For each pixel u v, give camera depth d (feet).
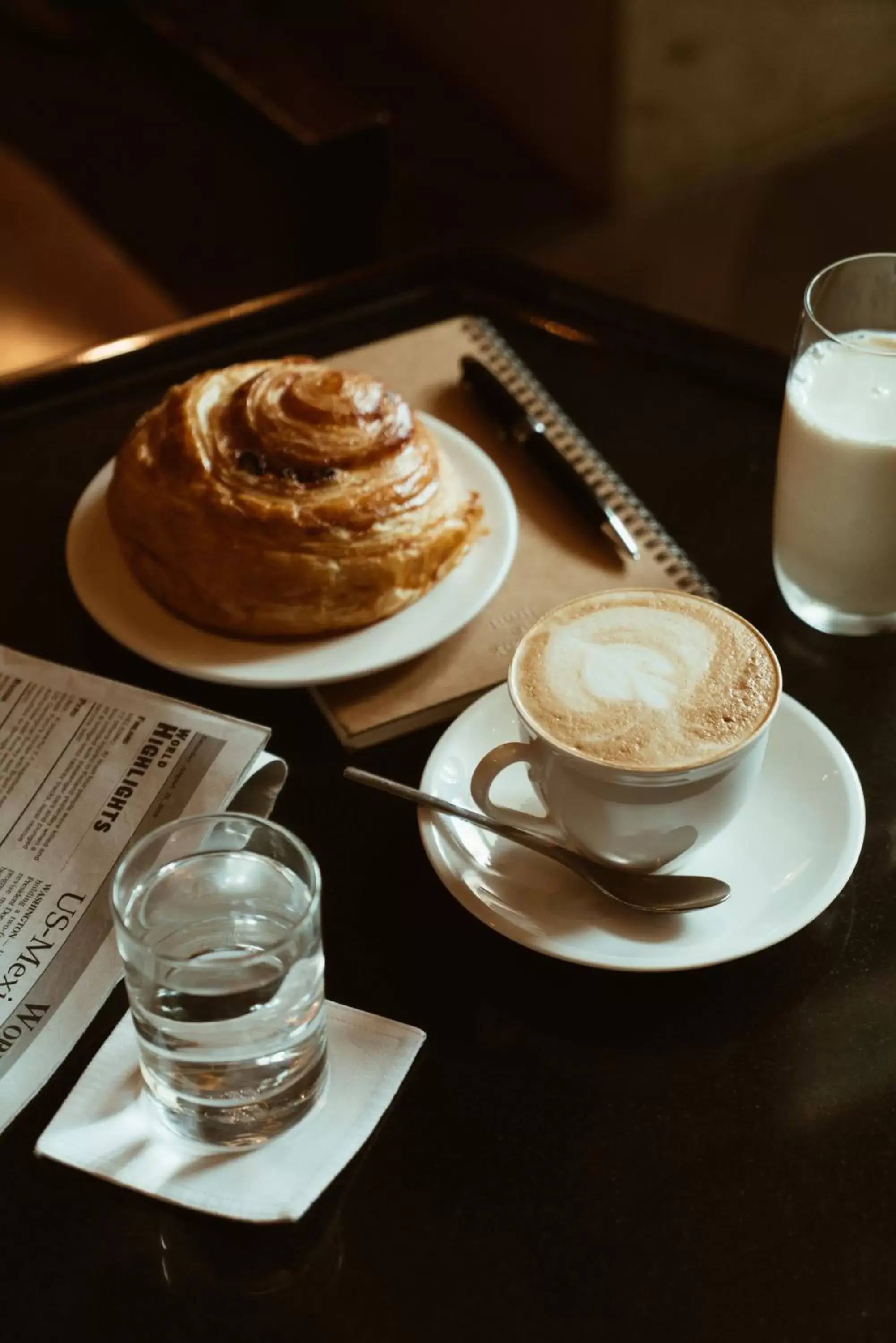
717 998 1.92
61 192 4.97
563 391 3.17
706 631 1.98
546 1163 1.73
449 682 2.42
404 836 2.16
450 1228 1.67
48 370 3.20
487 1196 1.70
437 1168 1.73
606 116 6.91
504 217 7.17
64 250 4.73
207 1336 1.58
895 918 2.03
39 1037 1.85
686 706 1.87
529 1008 1.91
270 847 1.77
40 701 2.28
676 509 2.83
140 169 5.12
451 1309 1.59
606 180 7.19
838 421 2.29
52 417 3.11
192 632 2.43
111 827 2.08
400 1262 1.64
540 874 2.01
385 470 2.48
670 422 3.07
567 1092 1.81
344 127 4.20
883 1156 1.74
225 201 4.72
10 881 2.02
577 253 7.07
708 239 7.18
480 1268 1.63
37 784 2.15
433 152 7.55
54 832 2.08
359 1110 1.76
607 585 2.61
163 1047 1.63
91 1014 1.88
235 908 1.82
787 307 6.74
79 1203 1.70
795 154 7.48
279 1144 1.72
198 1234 1.67
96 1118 1.75
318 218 4.32
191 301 4.90
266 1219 1.63
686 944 1.87
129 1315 1.60
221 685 2.45
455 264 3.55
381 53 8.22
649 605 2.03
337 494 2.41
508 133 7.70
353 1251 1.65
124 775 2.15
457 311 3.43
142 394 3.17
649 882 1.93
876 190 7.27
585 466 2.89
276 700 2.42
